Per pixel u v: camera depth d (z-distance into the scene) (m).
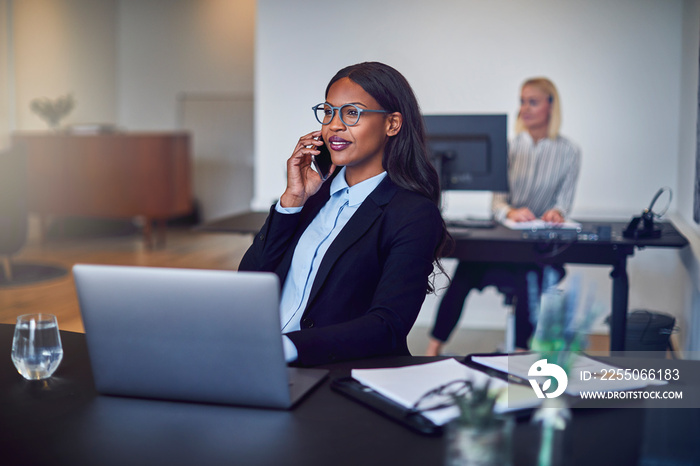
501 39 4.31
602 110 4.27
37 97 7.72
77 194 7.10
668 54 4.17
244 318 1.08
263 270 1.72
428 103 4.43
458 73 4.38
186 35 8.57
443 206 3.30
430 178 1.67
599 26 4.21
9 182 5.10
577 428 1.04
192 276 1.08
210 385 1.12
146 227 7.08
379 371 1.23
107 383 1.17
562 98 4.29
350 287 1.58
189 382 1.13
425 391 1.13
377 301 1.48
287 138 4.64
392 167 1.65
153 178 7.03
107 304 1.13
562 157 4.00
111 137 6.99
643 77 4.21
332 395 1.18
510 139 4.34
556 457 0.94
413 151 1.65
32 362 1.24
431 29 4.38
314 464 0.93
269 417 1.09
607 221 3.58
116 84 8.80
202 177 8.71
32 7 7.54
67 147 7.06
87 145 7.03
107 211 7.09
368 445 0.99
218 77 8.55
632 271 4.24
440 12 4.36
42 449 0.98
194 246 7.16
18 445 0.99
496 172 3.15
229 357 1.10
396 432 1.03
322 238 1.66
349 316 1.58
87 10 8.28
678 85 4.18
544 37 4.27
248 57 8.44
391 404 1.11
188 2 8.52
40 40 7.67
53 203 7.14
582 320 1.12
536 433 1.02
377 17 4.44
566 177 4.00
